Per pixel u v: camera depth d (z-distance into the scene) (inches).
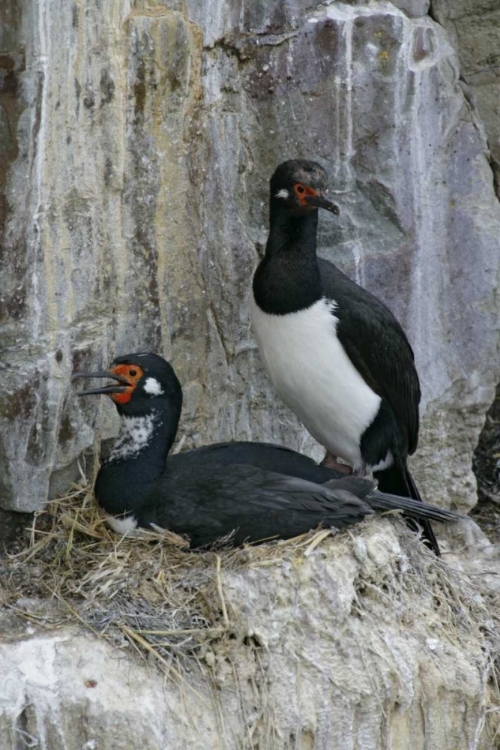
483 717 442.3
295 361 477.7
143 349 485.7
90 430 474.6
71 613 418.6
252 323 488.7
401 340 490.3
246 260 510.9
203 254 497.7
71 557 447.8
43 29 415.8
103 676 400.2
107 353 472.7
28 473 453.7
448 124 530.3
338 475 481.7
